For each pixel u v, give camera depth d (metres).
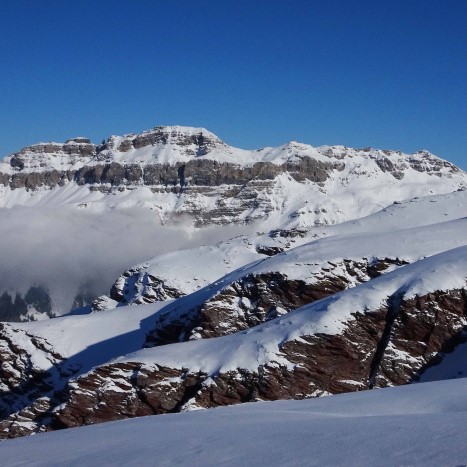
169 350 58.75
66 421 55.78
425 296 54.88
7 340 98.56
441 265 58.38
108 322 102.69
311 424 23.09
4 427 68.56
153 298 121.25
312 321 54.22
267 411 30.62
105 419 54.16
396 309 55.09
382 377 51.94
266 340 53.59
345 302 56.22
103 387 55.28
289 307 77.94
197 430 24.72
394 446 17.16
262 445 19.88
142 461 19.95
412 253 78.88
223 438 21.86
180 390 53.25
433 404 27.61
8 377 95.06
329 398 33.69
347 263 79.81
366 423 21.64
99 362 91.00
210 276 122.44
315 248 86.31
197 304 86.12
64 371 91.50
